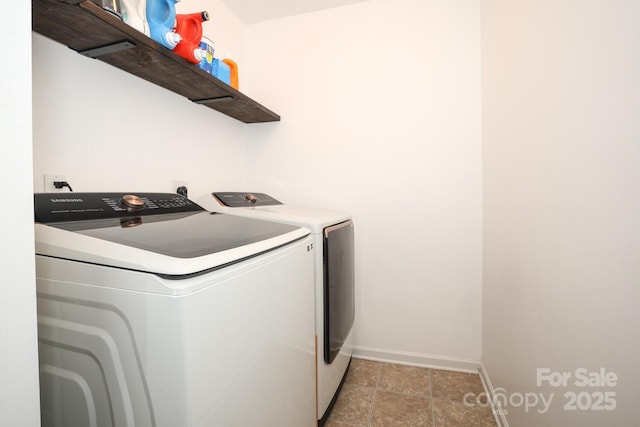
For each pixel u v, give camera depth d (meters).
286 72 2.12
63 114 1.01
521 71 1.19
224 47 1.93
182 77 1.30
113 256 0.60
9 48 0.47
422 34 1.85
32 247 0.52
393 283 1.98
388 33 1.91
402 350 1.98
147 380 0.57
